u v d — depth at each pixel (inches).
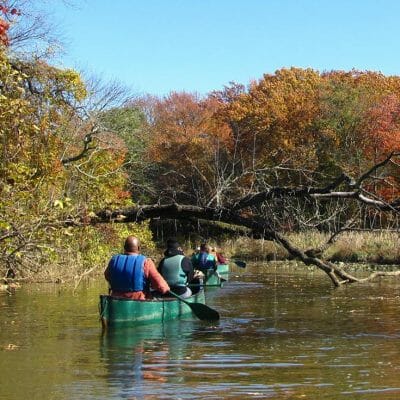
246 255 1240.8
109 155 625.3
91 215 466.6
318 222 585.0
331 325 418.9
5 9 455.5
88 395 243.9
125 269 417.4
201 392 248.4
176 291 473.4
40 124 469.4
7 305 500.7
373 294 602.9
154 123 2014.0
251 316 462.9
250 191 503.8
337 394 245.4
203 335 380.5
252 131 1621.6
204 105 2144.4
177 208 504.1
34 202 440.8
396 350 331.9
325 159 1400.1
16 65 601.3
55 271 639.1
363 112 1502.2
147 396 242.7
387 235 1080.2
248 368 289.6
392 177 1149.7
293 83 1996.8
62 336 372.5
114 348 337.7
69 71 614.9
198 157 1619.1
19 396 243.1
